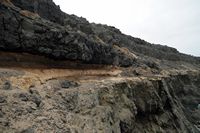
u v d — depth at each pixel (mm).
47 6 42438
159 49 125000
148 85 40719
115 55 51406
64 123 20047
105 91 29469
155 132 37656
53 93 24406
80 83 30500
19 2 35188
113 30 92188
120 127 28625
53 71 32875
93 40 45594
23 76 24969
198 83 99625
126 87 34781
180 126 44438
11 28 28500
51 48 33812
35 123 18172
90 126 21672
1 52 28156
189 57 138000
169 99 46188
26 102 20172
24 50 30375
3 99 18984
